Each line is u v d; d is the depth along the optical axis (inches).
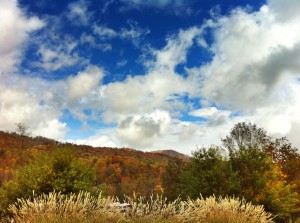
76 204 302.0
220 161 737.6
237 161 753.0
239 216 373.1
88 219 288.7
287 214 723.4
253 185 711.1
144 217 307.4
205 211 367.6
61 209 297.6
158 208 324.2
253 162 745.6
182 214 334.6
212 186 695.1
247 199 675.4
